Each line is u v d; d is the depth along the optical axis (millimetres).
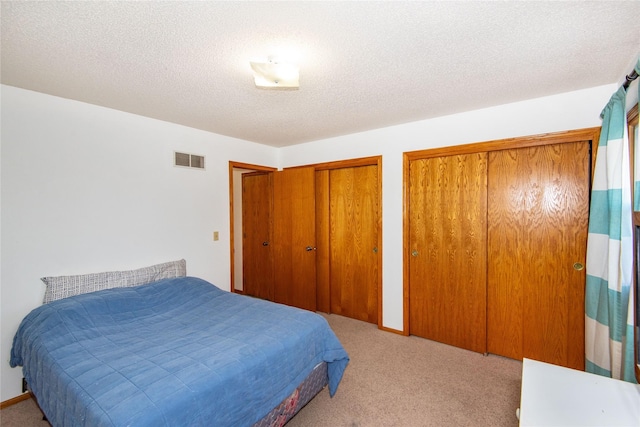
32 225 2188
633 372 1540
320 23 1418
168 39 1539
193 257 3227
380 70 1918
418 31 1492
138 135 2777
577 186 2348
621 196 1729
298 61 1791
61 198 2322
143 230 2816
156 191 2914
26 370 1825
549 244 2469
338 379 2051
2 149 2066
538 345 2537
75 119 2391
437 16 1373
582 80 2102
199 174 3295
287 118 2918
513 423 1862
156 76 1971
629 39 1567
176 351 1608
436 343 2994
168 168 3010
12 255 2105
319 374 2033
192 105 2527
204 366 1445
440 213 2967
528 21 1415
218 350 1614
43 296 2221
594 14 1358
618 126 1757
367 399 2115
